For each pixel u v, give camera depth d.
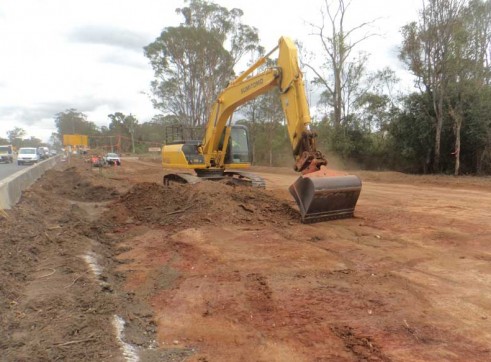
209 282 6.07
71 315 4.67
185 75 48.84
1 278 5.48
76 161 38.56
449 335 4.23
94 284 5.77
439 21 24.23
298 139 10.12
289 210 10.57
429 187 18.75
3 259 6.25
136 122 97.56
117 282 6.25
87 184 18.83
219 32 48.09
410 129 27.19
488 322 4.54
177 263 7.09
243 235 8.69
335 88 33.00
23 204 10.54
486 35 25.36
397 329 4.38
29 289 5.50
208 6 47.66
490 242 7.90
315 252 7.38
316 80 33.62
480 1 24.94
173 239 8.61
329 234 8.66
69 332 4.24
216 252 7.53
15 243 7.09
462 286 5.64
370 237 8.44
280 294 5.46
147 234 9.33
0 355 3.70
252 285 5.86
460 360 3.75
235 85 12.88
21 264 6.36
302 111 9.98
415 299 5.20
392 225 9.53
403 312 4.80
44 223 9.36
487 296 5.28
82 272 6.29
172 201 11.32
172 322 4.78
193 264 6.98
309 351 4.01
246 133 15.17
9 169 31.58
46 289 5.49
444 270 6.33
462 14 23.97
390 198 14.62
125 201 12.62
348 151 32.34
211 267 6.76
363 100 32.41
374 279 5.96
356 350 3.97
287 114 10.48
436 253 7.25
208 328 4.59
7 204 9.43
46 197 13.59
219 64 48.31
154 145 79.44
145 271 6.75
